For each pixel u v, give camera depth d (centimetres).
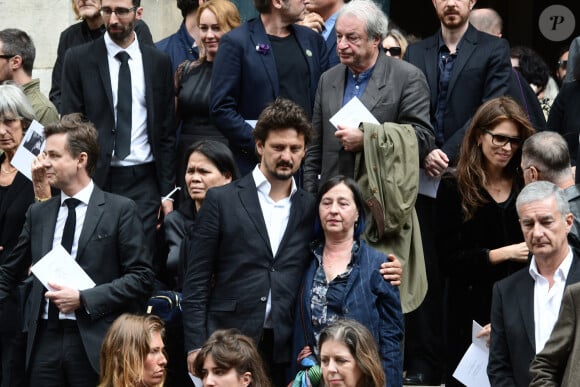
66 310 1798
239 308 1752
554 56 3108
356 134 1886
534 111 2183
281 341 1744
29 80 2259
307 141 1781
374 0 2716
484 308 1856
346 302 1719
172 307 1872
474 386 1752
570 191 1767
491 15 2316
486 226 1850
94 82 2122
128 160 2102
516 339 1666
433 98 2070
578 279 1656
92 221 1845
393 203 1847
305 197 1794
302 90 2073
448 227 1870
